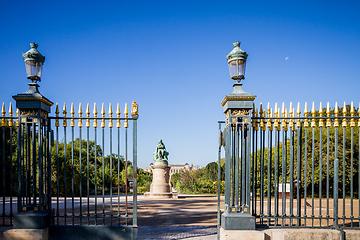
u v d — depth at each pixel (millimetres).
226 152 8195
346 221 12266
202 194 37031
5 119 8102
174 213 15359
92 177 34875
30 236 7691
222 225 8047
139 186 49844
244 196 7902
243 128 7922
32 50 8117
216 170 43719
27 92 7945
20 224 7758
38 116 7887
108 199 25266
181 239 8836
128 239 8125
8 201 20750
